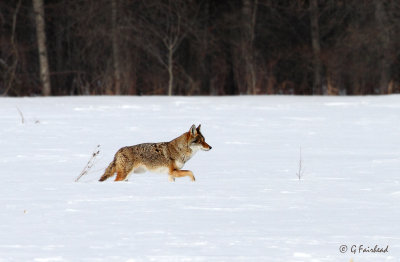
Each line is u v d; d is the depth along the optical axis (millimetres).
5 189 23875
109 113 63781
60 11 114188
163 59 115375
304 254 14227
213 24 117438
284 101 81125
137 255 14148
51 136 45188
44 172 29625
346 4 116375
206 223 17625
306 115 62250
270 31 120062
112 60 111000
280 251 14547
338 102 78188
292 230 16734
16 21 115062
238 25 113812
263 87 113062
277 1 117375
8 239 15727
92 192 23062
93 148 39156
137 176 29250
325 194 22562
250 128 51375
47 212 19203
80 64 116188
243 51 112625
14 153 36625
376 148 39500
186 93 115500
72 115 61219
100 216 18594
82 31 110062
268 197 21953
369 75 114625
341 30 119438
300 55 116125
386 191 23188
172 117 59906
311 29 115812
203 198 21734
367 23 114750
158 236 16016
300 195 22359
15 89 110750
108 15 109000
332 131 49344
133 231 16594
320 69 114625
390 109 67938
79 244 15180
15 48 107125
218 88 116750
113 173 27312
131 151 27234
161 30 112312
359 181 25922
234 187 24328
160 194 22609
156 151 27391
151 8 112375
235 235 16141
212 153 37469
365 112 64875
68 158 34844
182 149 27625
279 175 28250
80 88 115062
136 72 111375
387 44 112375
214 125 53312
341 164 32031
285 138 45094
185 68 117938
